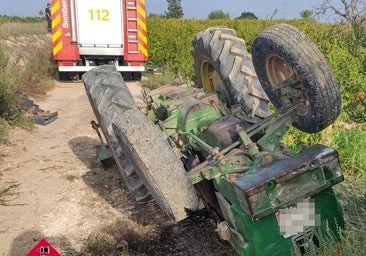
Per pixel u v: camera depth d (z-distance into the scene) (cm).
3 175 538
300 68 287
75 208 445
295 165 247
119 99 420
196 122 375
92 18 1220
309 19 1155
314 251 246
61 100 1006
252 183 240
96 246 368
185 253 350
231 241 280
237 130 323
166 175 286
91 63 1274
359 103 625
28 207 450
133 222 408
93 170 549
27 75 1109
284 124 310
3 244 382
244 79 449
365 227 284
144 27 1259
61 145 659
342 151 514
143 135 289
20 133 711
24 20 4081
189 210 292
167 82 1173
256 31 1122
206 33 515
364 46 371
